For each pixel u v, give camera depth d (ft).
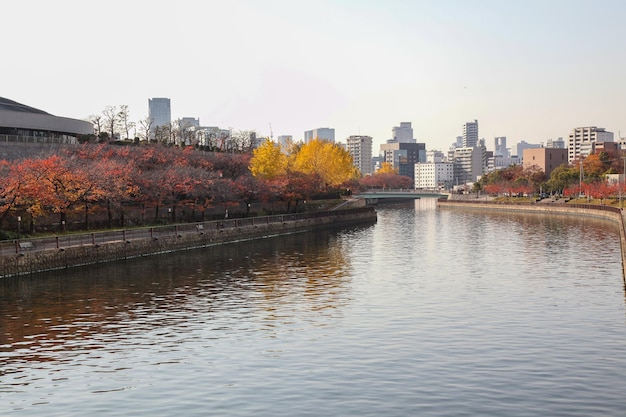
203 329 150.10
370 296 188.85
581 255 280.51
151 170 369.50
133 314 165.89
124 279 219.82
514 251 300.20
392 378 113.09
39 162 269.64
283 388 108.58
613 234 378.53
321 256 286.87
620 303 175.73
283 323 155.43
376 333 144.56
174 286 206.69
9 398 105.19
